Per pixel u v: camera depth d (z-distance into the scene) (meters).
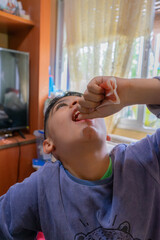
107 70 1.42
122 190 0.51
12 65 1.64
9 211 0.54
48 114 0.65
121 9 1.29
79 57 1.66
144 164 0.54
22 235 0.54
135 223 0.49
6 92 1.63
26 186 0.57
